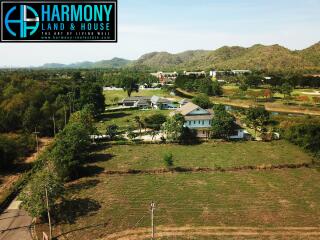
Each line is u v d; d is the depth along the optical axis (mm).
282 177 57562
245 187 52938
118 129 94688
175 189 52250
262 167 61938
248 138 83625
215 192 50969
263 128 85812
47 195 41625
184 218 42875
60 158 55594
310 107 128375
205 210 45062
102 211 44969
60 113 97250
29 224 43094
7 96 106125
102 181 55812
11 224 43156
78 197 49562
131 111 128125
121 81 199125
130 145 77938
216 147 75562
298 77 195375
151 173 59625
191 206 46219
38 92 111000
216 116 84188
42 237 39375
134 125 98812
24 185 55375
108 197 49375
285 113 124188
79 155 58000
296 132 77312
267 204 46844
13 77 138625
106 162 65062
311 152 69500
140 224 41500
